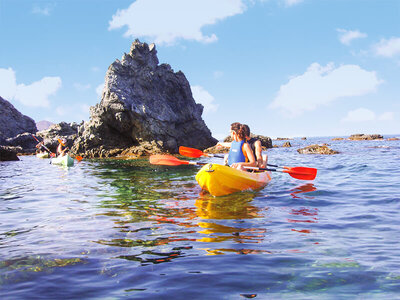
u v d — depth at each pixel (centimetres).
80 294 197
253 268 234
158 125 2602
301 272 224
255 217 396
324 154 1822
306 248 277
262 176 683
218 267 237
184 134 3059
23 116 4056
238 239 307
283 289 199
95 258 261
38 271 235
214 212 430
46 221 397
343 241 294
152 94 2797
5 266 246
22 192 650
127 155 2434
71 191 655
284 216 399
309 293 192
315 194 552
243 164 636
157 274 226
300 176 679
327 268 230
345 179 738
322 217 391
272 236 314
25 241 312
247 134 664
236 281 212
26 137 3406
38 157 2419
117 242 303
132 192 622
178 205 482
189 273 227
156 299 189
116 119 2491
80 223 382
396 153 1705
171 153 2580
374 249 270
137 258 260
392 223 354
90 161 1877
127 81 2673
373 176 779
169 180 809
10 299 191
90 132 2559
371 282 205
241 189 589
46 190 676
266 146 3119
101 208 472
